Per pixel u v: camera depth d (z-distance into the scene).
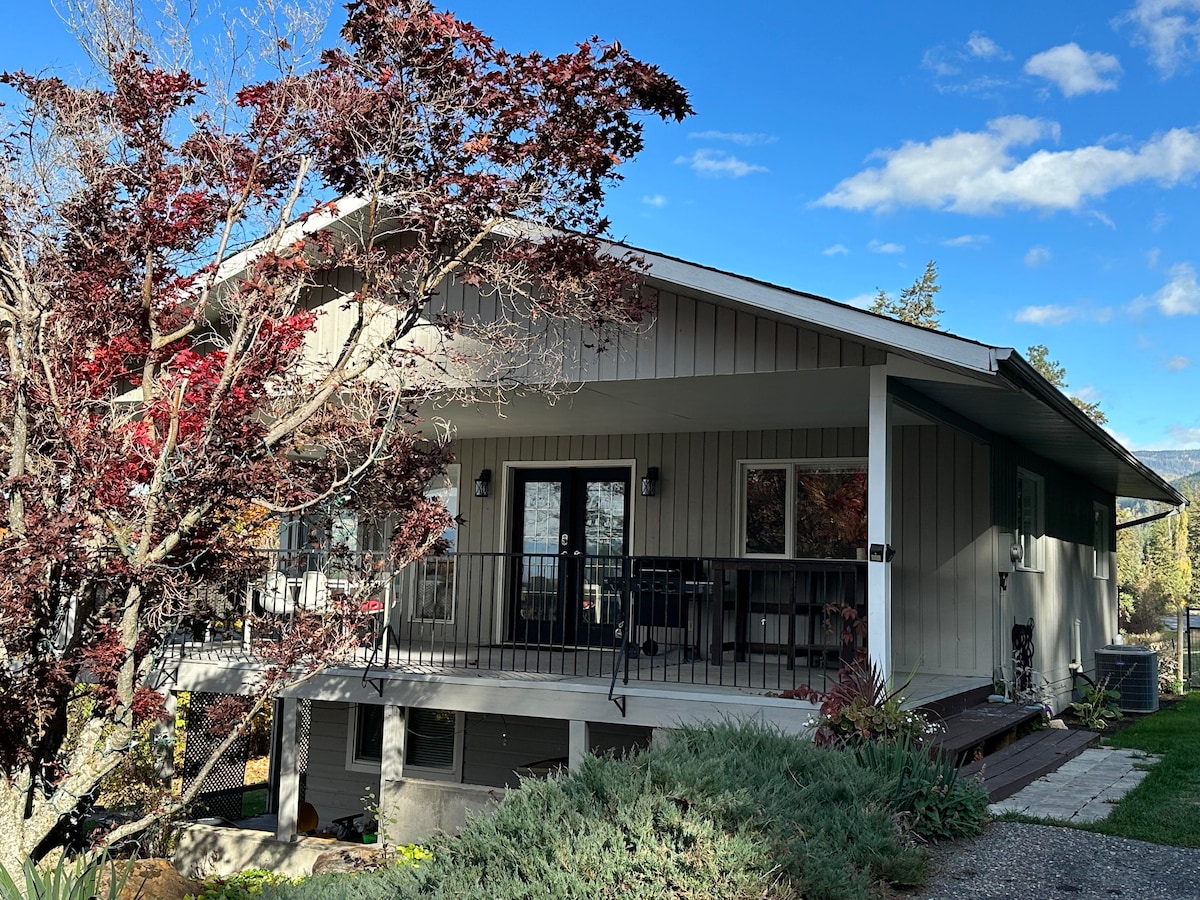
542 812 4.91
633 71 6.44
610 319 7.37
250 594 7.53
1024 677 11.01
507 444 12.43
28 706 5.11
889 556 7.70
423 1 6.34
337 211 7.47
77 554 5.13
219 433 5.89
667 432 11.66
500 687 8.78
